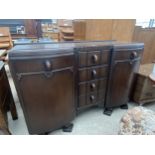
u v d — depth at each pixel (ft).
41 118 3.75
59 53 3.22
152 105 5.95
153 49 8.40
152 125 3.11
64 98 3.84
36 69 3.09
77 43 4.40
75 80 4.07
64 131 4.49
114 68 4.46
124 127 3.33
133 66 4.74
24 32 13.42
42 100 3.50
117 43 4.49
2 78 4.18
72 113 4.36
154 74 5.14
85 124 4.85
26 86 3.19
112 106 5.27
